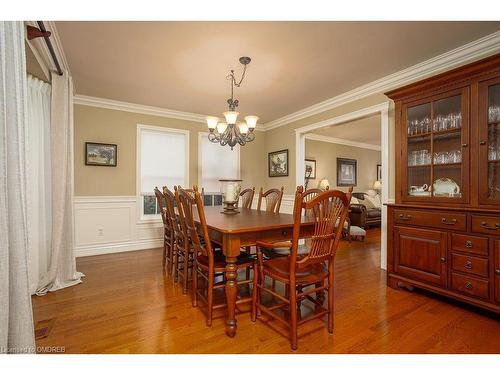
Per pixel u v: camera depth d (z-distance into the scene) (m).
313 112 4.16
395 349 1.59
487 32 2.16
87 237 3.76
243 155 5.12
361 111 3.40
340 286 2.59
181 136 4.53
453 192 2.22
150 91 3.50
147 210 4.28
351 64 2.73
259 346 1.62
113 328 1.82
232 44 2.33
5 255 1.10
